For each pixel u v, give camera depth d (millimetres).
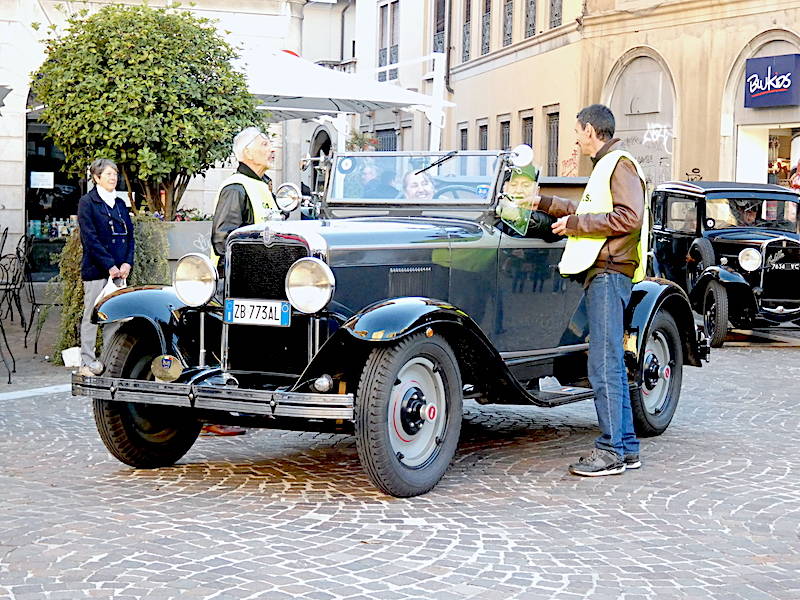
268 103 15352
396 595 4375
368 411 5668
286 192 7191
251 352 6258
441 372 6070
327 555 4879
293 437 7637
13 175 18109
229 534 5184
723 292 13117
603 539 5203
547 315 7324
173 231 10883
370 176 7391
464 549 5004
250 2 18734
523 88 27906
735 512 5727
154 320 6227
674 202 14680
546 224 7211
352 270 6055
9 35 17516
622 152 6523
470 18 32031
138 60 10812
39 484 6160
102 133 10742
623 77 23734
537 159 26891
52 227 19109
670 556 4961
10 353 10086
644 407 7559
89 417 8234
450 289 6590
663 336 7828
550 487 6227
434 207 7141
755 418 8484
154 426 6523
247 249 6152
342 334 5629
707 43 21812
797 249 13273
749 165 21438
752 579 4656
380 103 15633
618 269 6523
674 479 6457
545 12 26531
